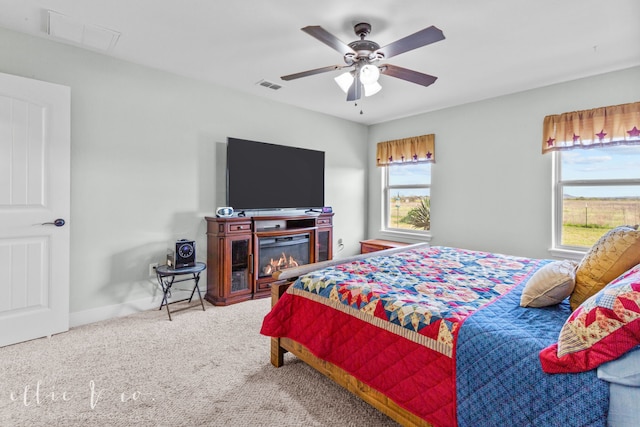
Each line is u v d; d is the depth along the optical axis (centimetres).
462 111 413
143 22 232
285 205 408
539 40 250
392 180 511
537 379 105
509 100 371
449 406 124
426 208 466
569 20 222
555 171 344
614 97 303
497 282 187
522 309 144
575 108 325
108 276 292
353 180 512
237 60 295
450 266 226
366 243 484
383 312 152
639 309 93
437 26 231
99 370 205
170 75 325
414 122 466
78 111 272
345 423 159
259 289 363
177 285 339
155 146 317
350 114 469
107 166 289
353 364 159
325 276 195
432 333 132
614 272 131
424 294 164
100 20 229
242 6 211
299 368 211
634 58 278
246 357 224
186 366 211
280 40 257
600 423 92
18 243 237
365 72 221
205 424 158
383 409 151
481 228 397
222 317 299
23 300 239
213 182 359
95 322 283
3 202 229
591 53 270
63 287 257
